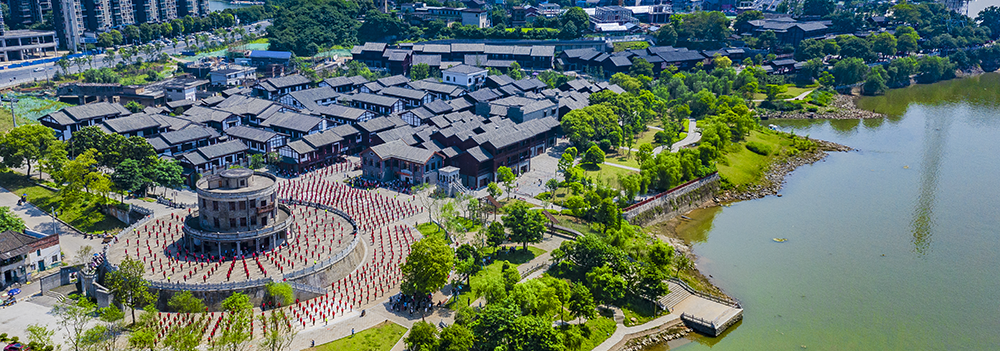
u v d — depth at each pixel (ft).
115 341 384.68
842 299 491.31
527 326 383.04
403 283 430.61
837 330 452.35
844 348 432.66
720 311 465.06
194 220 500.33
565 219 590.55
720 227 624.18
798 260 552.82
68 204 596.29
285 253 488.02
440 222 567.18
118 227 574.15
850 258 555.28
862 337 444.55
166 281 433.07
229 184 483.10
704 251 570.87
